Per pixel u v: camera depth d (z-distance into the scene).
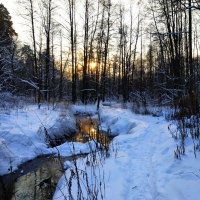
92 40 25.67
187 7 5.72
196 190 4.04
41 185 6.19
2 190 5.96
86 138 10.91
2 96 15.46
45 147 8.80
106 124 14.37
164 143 7.18
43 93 20.23
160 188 4.51
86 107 21.09
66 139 10.66
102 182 5.28
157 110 15.47
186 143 6.40
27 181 6.42
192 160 5.20
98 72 28.22
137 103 17.34
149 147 7.48
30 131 9.27
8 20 26.75
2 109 12.70
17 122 10.23
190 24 13.01
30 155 8.00
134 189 4.88
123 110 18.17
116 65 43.34
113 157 6.88
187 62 16.58
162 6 18.38
